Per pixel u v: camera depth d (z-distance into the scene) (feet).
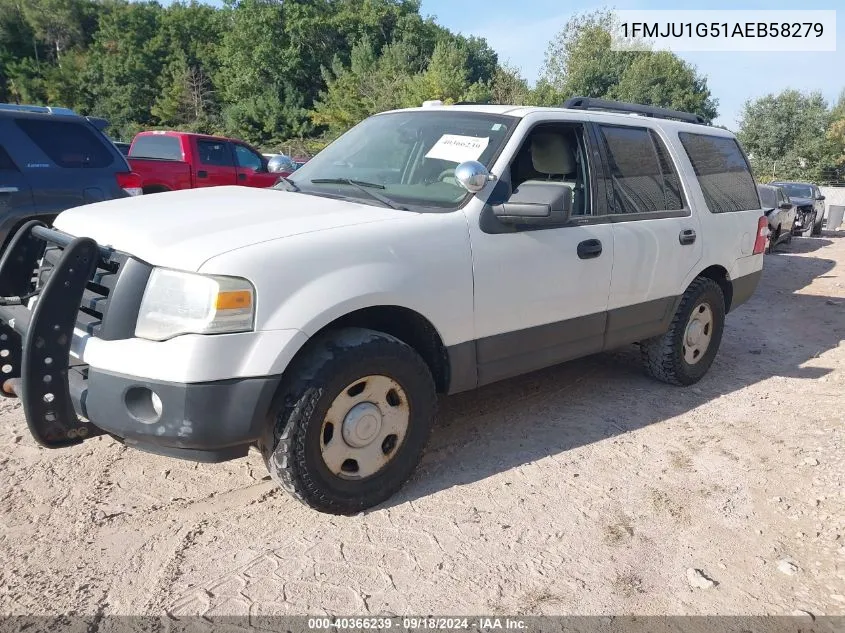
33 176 22.39
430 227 10.86
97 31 239.91
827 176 146.00
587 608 8.79
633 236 14.35
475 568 9.45
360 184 12.57
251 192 12.56
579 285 13.26
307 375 9.46
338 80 139.85
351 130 15.23
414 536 10.10
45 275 10.71
